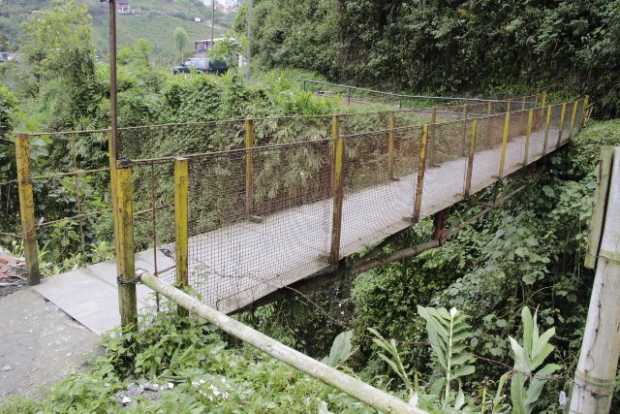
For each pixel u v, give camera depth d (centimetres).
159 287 298
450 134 730
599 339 196
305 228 431
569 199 873
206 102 1189
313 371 205
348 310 989
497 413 337
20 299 370
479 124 795
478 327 811
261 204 412
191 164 353
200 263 352
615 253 187
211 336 322
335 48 2597
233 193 395
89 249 609
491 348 745
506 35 1841
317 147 445
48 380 275
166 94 1275
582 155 1170
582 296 839
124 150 1247
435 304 891
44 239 598
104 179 960
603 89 1623
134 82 1365
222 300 349
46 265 472
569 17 1647
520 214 968
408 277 973
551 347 304
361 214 500
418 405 278
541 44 1670
